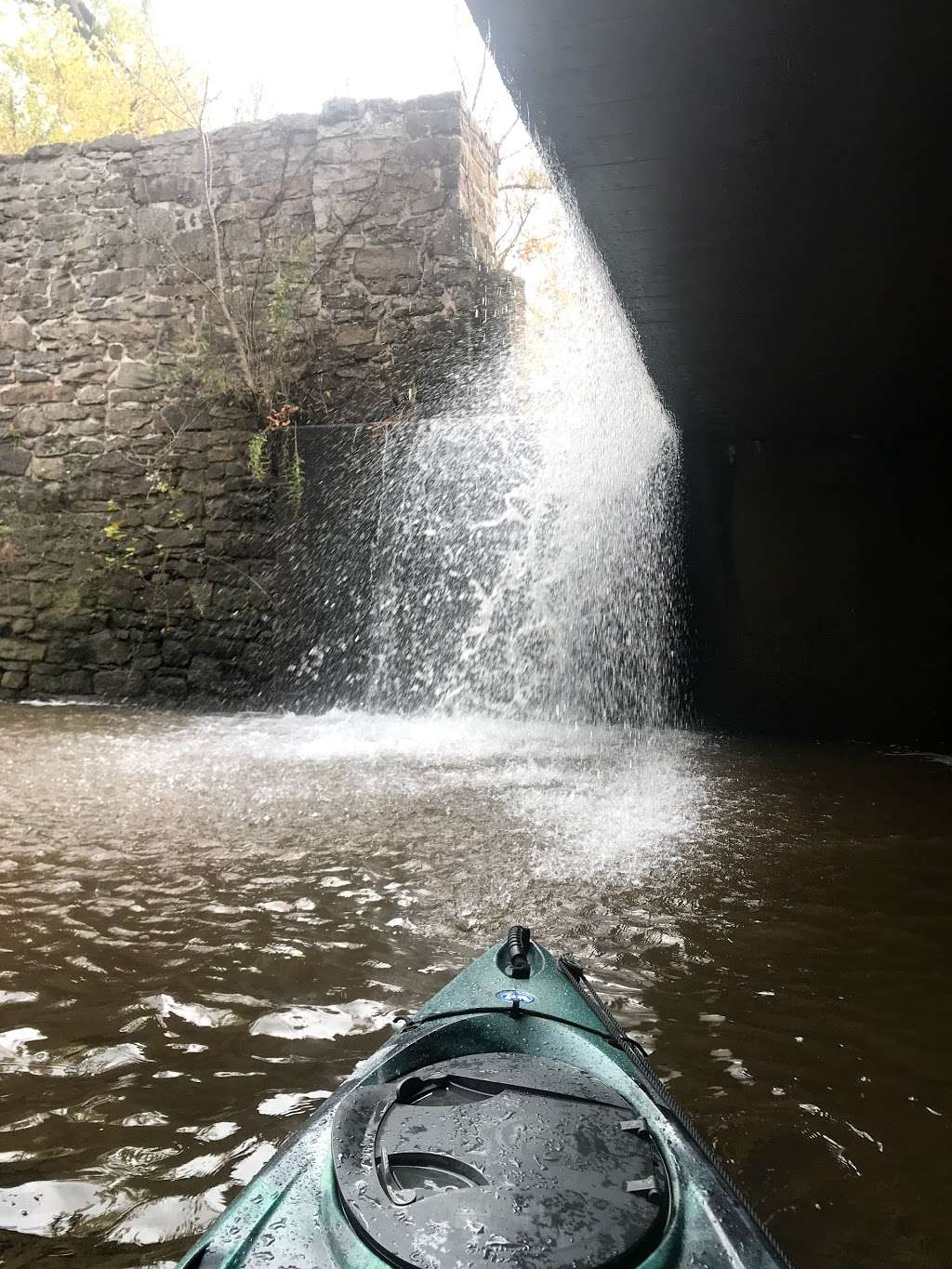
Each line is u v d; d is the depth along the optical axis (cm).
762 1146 190
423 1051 146
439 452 812
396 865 376
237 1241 105
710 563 773
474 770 571
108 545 895
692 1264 101
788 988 269
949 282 437
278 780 534
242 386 863
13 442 923
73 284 911
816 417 711
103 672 891
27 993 259
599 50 274
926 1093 213
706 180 353
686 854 397
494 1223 101
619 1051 156
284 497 849
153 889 346
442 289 830
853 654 742
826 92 294
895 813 480
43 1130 192
